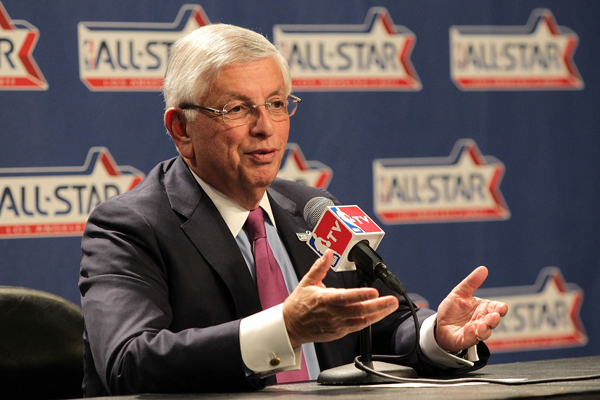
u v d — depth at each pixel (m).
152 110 8.68
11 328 5.10
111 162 8.52
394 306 3.31
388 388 3.38
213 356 3.54
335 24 9.36
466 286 4.26
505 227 10.05
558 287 10.20
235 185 4.81
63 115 8.36
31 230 8.25
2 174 8.16
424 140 9.73
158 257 4.49
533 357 10.08
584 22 10.38
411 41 9.69
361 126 9.47
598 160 10.40
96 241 4.58
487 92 9.99
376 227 3.87
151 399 3.21
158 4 8.67
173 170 5.09
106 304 4.16
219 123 4.64
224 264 4.62
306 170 9.24
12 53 8.19
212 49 4.65
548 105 10.24
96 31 8.46
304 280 3.47
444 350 4.28
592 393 2.86
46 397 5.23
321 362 4.86
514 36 10.10
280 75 4.79
